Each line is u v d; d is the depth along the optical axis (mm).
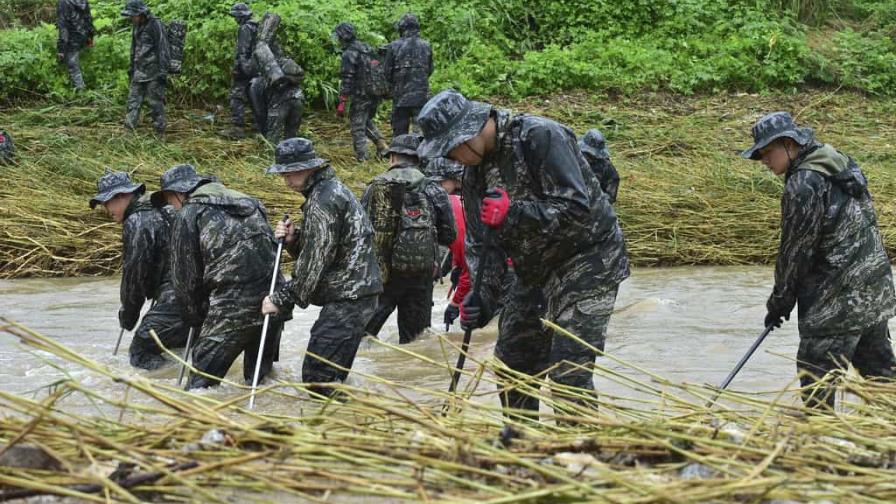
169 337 7254
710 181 13852
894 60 20078
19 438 3480
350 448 3574
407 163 7957
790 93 19453
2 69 17094
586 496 3209
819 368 5488
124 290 7281
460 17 19766
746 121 18141
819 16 21906
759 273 11328
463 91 18656
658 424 3883
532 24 21047
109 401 3754
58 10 17188
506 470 3506
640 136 16922
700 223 12578
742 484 3227
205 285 6613
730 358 7219
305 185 6258
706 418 4211
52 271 11477
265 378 6910
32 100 17297
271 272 6668
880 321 5492
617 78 19281
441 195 8023
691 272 11484
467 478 3441
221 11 18703
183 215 6570
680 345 7629
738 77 19641
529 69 19141
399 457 3508
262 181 13781
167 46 16016
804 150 5484
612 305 5117
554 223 4836
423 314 8148
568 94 19016
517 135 4926
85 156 14555
